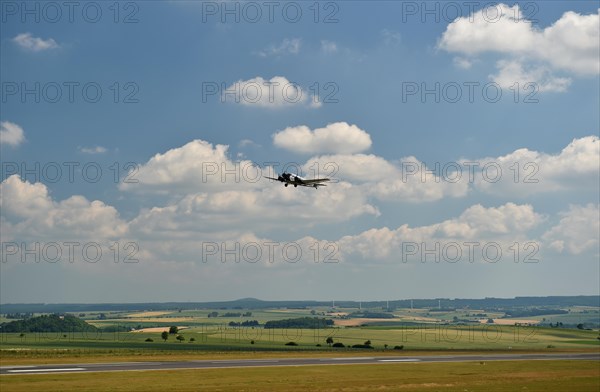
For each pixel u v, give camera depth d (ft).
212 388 244.83
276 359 402.93
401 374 310.24
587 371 338.13
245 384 258.98
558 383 274.98
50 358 395.75
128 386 247.91
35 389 236.43
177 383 259.80
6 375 283.59
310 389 245.65
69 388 239.91
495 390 249.55
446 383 272.10
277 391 238.48
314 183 317.22
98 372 299.38
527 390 249.34
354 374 307.17
